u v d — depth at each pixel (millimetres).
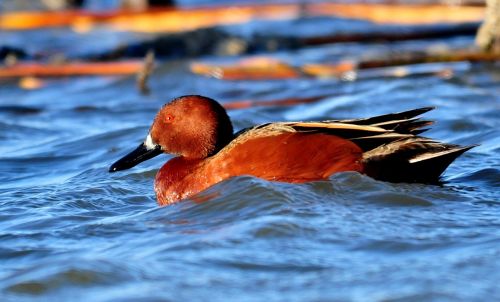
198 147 13508
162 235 11695
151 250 11133
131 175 14977
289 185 12680
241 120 18844
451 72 22609
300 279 10172
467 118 18031
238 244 11164
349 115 19344
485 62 23141
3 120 20375
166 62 25656
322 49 27812
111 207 13422
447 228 11500
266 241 11227
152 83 24062
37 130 19625
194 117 13523
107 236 11891
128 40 29531
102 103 22453
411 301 9516
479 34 24188
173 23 31062
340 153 12891
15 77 25422
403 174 12977
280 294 9820
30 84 24875
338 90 21984
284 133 13031
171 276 10352
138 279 10312
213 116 13547
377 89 21328
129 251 11164
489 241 11031
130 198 13828
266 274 10344
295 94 21922
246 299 9727
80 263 10570
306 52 27438
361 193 12578
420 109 13008
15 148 18094
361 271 10312
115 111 21312
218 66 24312
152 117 20516
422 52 24312
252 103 21219
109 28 31531
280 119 19250
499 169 14266
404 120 12961
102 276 10359
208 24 31234
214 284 10117
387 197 12469
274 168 12875
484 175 13992
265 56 27109
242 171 12961
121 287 10133
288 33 29953
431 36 28438
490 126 17578
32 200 13727
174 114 13609
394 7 31078
